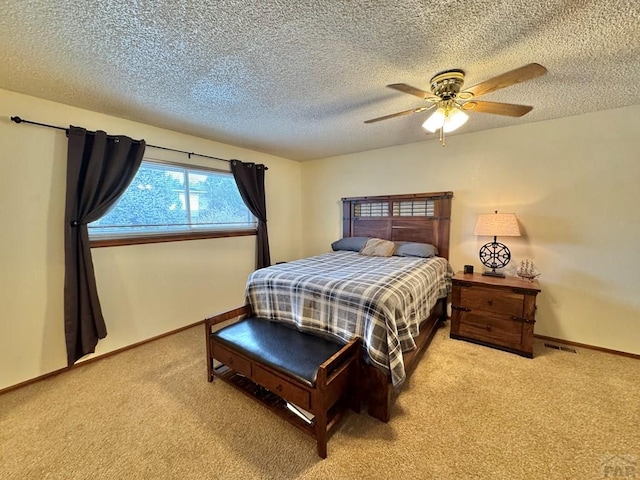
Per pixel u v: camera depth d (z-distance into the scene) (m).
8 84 1.88
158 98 2.13
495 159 2.95
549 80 1.89
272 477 1.33
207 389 2.01
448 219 3.25
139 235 2.75
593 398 1.85
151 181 2.83
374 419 1.70
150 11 1.21
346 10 1.22
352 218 4.05
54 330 2.21
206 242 3.30
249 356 1.76
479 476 1.32
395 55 1.58
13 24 1.28
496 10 1.22
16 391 2.01
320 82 1.90
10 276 2.02
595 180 2.49
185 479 1.33
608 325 2.50
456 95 1.78
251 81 1.88
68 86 1.92
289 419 1.59
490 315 2.55
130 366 2.32
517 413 1.72
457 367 2.24
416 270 2.47
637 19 1.27
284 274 2.29
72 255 2.19
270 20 1.29
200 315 3.27
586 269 2.57
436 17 1.27
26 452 1.48
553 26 1.33
